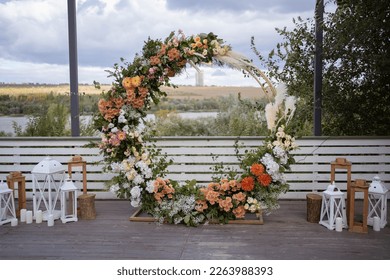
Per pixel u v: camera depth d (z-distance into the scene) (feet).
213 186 12.16
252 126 17.03
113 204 14.61
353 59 14.44
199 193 12.06
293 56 15.51
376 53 14.19
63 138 15.24
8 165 15.47
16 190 15.53
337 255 9.41
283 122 12.25
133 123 12.65
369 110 15.10
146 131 13.16
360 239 10.56
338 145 14.98
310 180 15.10
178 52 11.93
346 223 11.57
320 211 12.04
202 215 11.84
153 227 11.76
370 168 14.94
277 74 15.88
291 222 12.14
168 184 12.32
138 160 12.40
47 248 9.98
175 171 15.23
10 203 13.05
